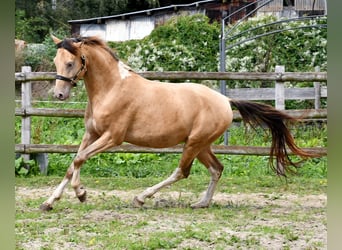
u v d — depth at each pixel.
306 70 15.44
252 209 7.48
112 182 9.23
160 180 9.34
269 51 15.47
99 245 5.59
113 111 7.13
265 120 7.59
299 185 9.09
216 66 15.99
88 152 7.18
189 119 7.29
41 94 15.25
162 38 16.44
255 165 10.08
